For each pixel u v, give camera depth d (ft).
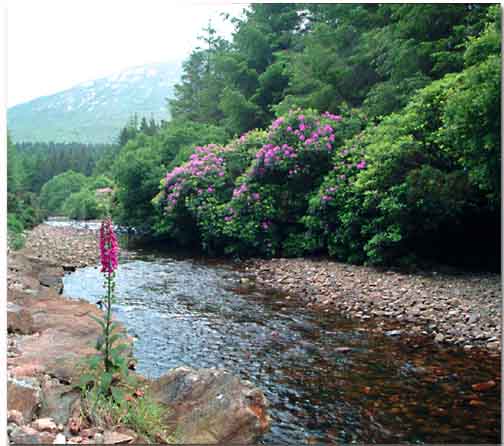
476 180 21.67
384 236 26.73
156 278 28.94
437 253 28.45
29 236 51.44
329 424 10.46
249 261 35.78
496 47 20.12
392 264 28.22
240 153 40.91
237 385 10.77
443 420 10.53
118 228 61.67
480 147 20.06
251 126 55.06
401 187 25.17
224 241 40.70
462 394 11.83
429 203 24.54
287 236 36.73
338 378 13.02
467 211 25.80
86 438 8.45
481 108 18.90
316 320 19.13
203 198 40.14
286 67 51.96
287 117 35.29
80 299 20.30
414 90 30.76
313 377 13.11
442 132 22.82
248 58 57.57
